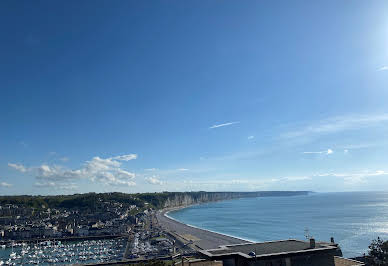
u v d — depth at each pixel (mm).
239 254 41062
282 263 40312
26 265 199625
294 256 41250
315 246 45656
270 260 39844
